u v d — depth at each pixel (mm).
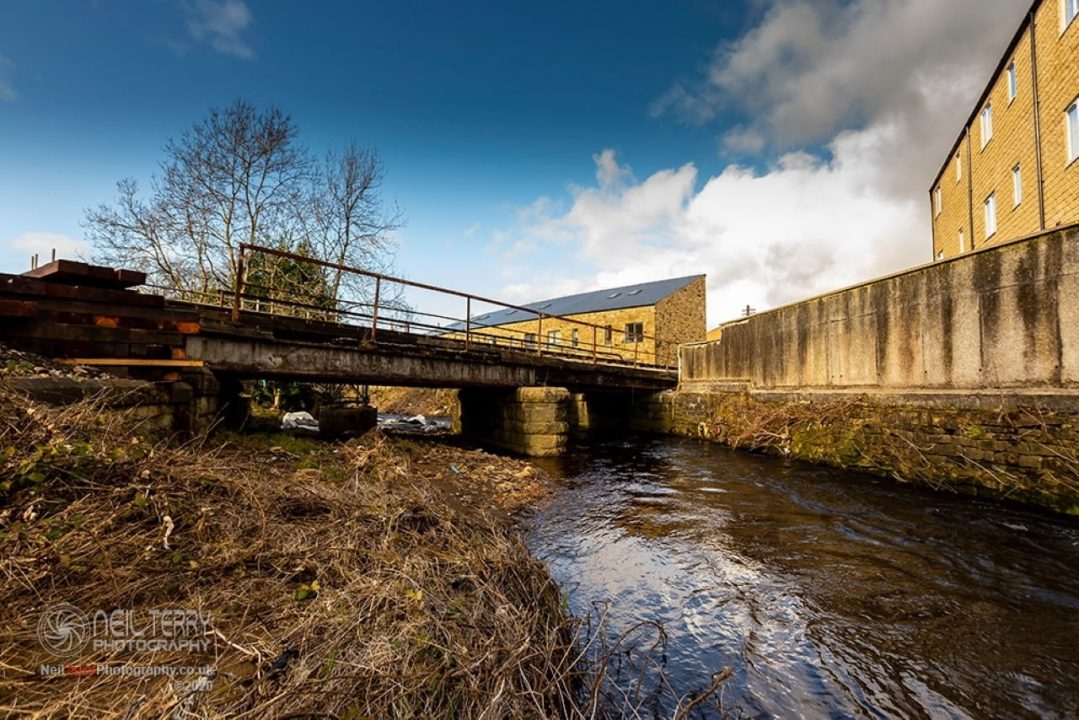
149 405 4523
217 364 7297
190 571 2512
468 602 2768
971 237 14516
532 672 2299
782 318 12875
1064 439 6539
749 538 5816
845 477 9281
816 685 3068
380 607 2451
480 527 4777
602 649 3309
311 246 19203
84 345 4684
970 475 7633
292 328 8375
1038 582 4539
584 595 4273
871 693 3002
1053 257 6816
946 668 3264
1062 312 6703
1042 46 10008
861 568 4895
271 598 2439
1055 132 9594
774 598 4250
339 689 1757
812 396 11648
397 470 6379
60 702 1586
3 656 1783
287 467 5535
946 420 8094
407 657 2010
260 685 1744
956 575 4711
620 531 6086
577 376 14773
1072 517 6383
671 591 4383
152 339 5129
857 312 10422
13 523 2309
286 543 2984
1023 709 2861
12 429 2705
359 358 9273
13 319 4375
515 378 12273
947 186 17219
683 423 16438
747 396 14070
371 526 3547
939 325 8516
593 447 13820
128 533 2623
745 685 3051
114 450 3016
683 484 8789
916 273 8984
